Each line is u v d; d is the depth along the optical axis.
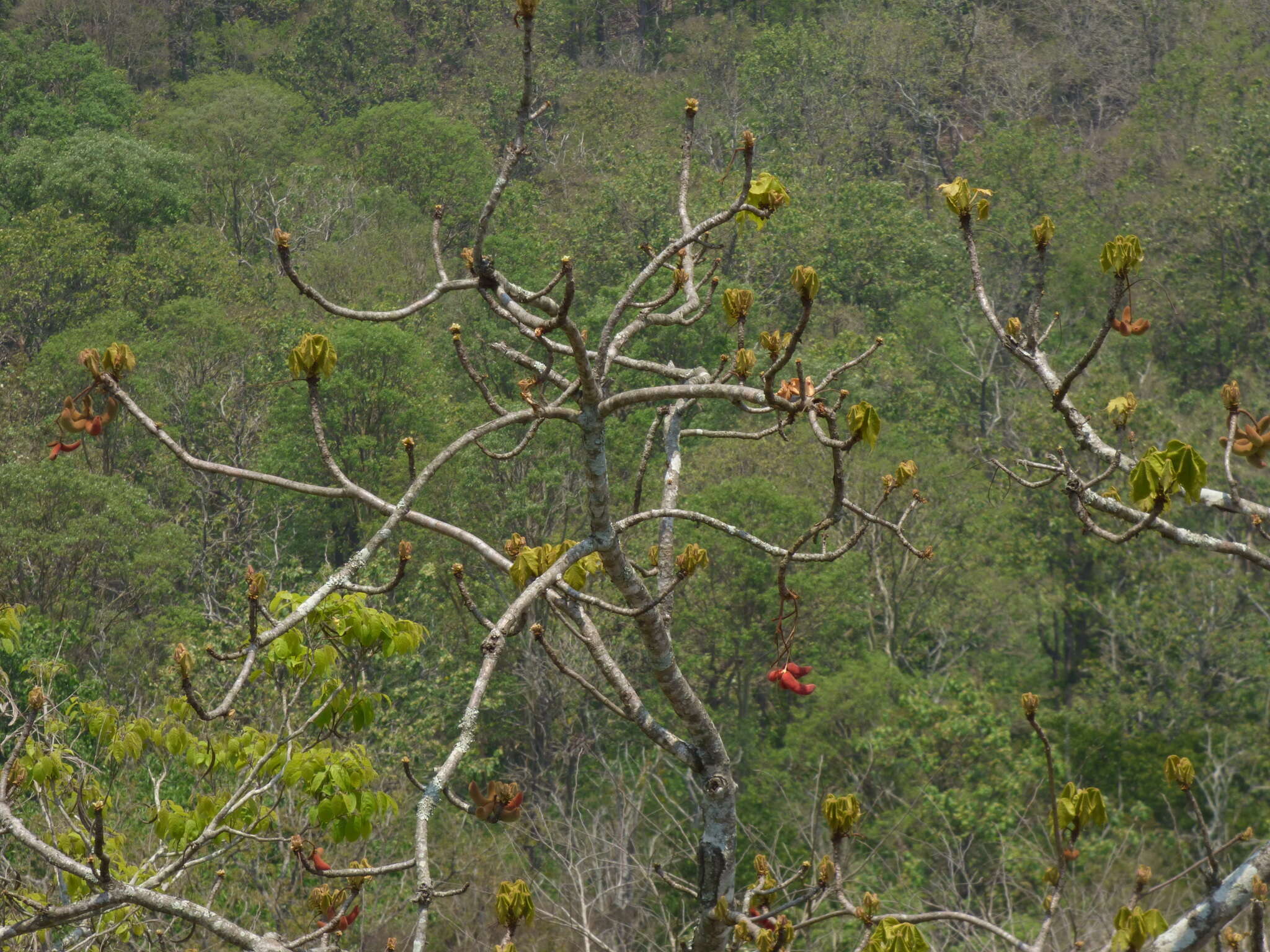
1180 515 35.44
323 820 6.41
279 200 61.50
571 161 73.50
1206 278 51.72
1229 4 73.44
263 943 4.38
